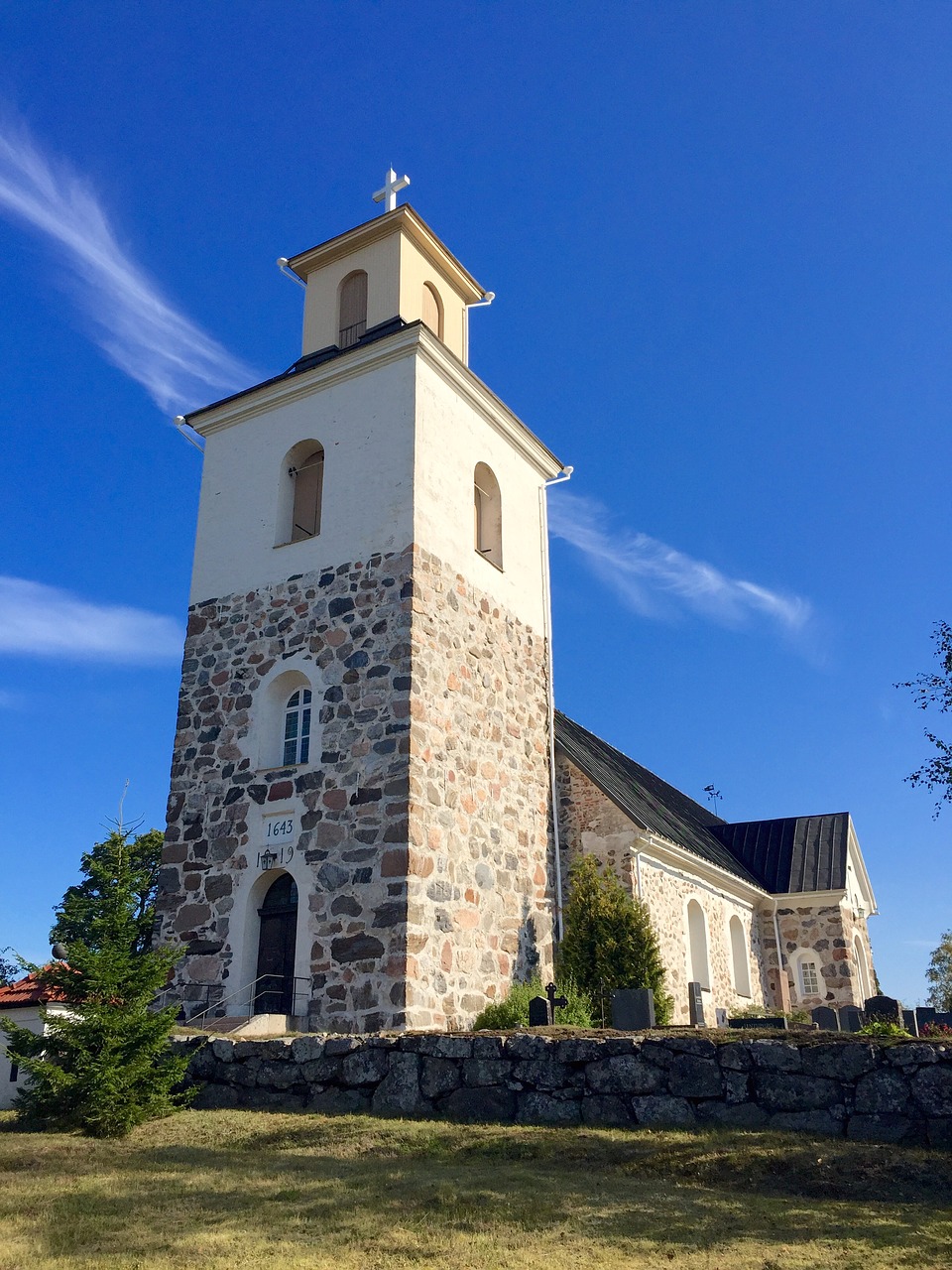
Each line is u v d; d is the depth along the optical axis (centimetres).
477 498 2325
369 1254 796
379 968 1662
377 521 1972
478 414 2247
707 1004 2484
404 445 1992
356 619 1925
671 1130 1140
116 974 1408
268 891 1884
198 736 2034
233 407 2244
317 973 1716
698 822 3631
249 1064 1447
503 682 2128
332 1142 1191
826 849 3356
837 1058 1122
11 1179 1065
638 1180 1003
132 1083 1337
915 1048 1093
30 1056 1397
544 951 2047
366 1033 1513
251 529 2144
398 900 1684
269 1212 915
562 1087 1236
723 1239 820
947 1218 865
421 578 1917
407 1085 1324
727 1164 1020
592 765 2453
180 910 1919
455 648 1981
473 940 1825
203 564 2180
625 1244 810
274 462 2169
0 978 2892
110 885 1513
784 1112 1124
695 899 2580
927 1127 1053
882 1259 768
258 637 2039
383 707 1828
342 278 2352
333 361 2114
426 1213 897
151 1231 867
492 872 1936
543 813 2183
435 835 1788
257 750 1942
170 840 1983
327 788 1830
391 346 2061
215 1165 1111
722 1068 1170
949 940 4997
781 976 3119
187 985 1852
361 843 1758
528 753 2169
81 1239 849
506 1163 1080
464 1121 1252
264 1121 1305
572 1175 1021
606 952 1964
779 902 3222
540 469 2508
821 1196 941
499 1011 1716
